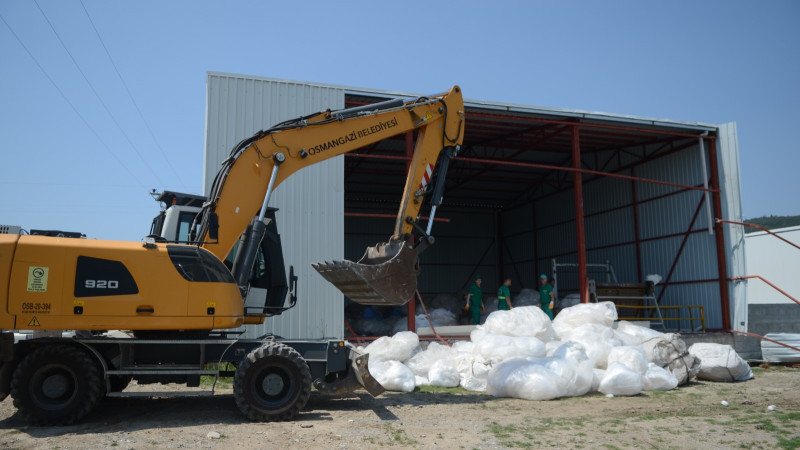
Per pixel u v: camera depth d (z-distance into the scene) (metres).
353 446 5.53
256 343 6.98
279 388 6.72
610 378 8.63
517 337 9.58
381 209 24.78
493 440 5.83
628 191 18.39
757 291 23.02
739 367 10.21
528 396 8.23
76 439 5.71
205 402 7.84
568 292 21.33
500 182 23.05
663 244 16.88
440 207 25.64
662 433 6.20
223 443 5.59
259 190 7.41
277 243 8.44
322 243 11.83
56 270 6.23
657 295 16.95
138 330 6.85
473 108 13.73
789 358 13.19
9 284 6.08
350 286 7.62
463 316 18.98
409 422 6.65
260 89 11.88
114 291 6.35
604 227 19.45
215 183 7.39
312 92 12.20
